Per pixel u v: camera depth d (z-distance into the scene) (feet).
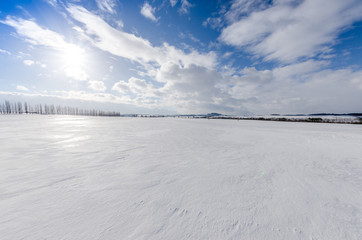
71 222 5.03
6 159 11.94
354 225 5.05
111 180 8.30
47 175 8.82
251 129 39.99
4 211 5.47
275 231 4.82
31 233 4.56
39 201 6.14
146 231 4.75
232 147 17.53
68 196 6.57
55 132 28.78
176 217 5.41
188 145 18.43
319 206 6.13
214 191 7.30
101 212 5.57
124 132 30.58
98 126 43.55
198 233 4.73
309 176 9.20
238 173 9.62
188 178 8.78
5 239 4.33
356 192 7.25
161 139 22.71
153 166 10.75
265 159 12.78
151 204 6.15
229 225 5.07
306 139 23.62
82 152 14.37
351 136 26.81
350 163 11.76
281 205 6.19
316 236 4.62
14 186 7.38
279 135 28.27
